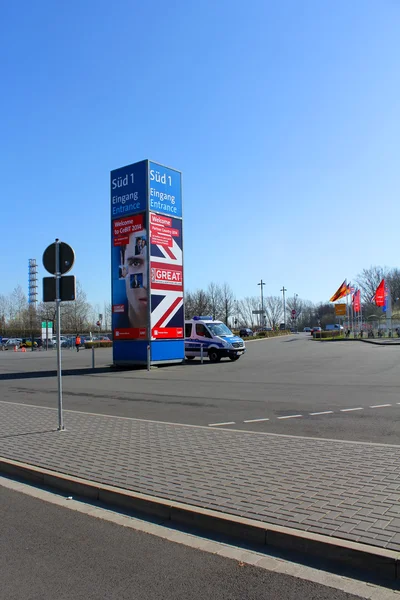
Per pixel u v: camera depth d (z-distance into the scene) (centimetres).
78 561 418
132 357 2339
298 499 510
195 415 1076
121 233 2392
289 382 1680
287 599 352
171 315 2403
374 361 2467
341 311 6462
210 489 552
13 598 359
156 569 401
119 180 2405
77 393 1528
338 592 360
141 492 552
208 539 457
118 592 365
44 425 977
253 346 4388
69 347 6122
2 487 635
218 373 2058
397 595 354
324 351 3397
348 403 1194
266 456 690
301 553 419
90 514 529
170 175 2427
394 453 692
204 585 373
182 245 2475
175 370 2241
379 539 410
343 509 477
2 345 6669
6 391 1656
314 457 678
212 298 8706
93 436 856
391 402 1193
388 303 5491
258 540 443
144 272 2300
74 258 893
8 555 432
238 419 1017
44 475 639
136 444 785
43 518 520
